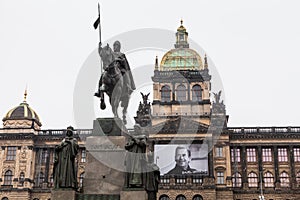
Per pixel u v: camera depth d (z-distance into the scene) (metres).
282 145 96.94
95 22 22.80
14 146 100.56
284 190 93.25
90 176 20.33
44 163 100.31
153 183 19.92
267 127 98.56
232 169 96.44
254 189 94.06
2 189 96.94
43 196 97.38
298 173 95.94
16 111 103.88
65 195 18.84
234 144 97.75
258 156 96.75
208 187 89.06
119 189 20.02
